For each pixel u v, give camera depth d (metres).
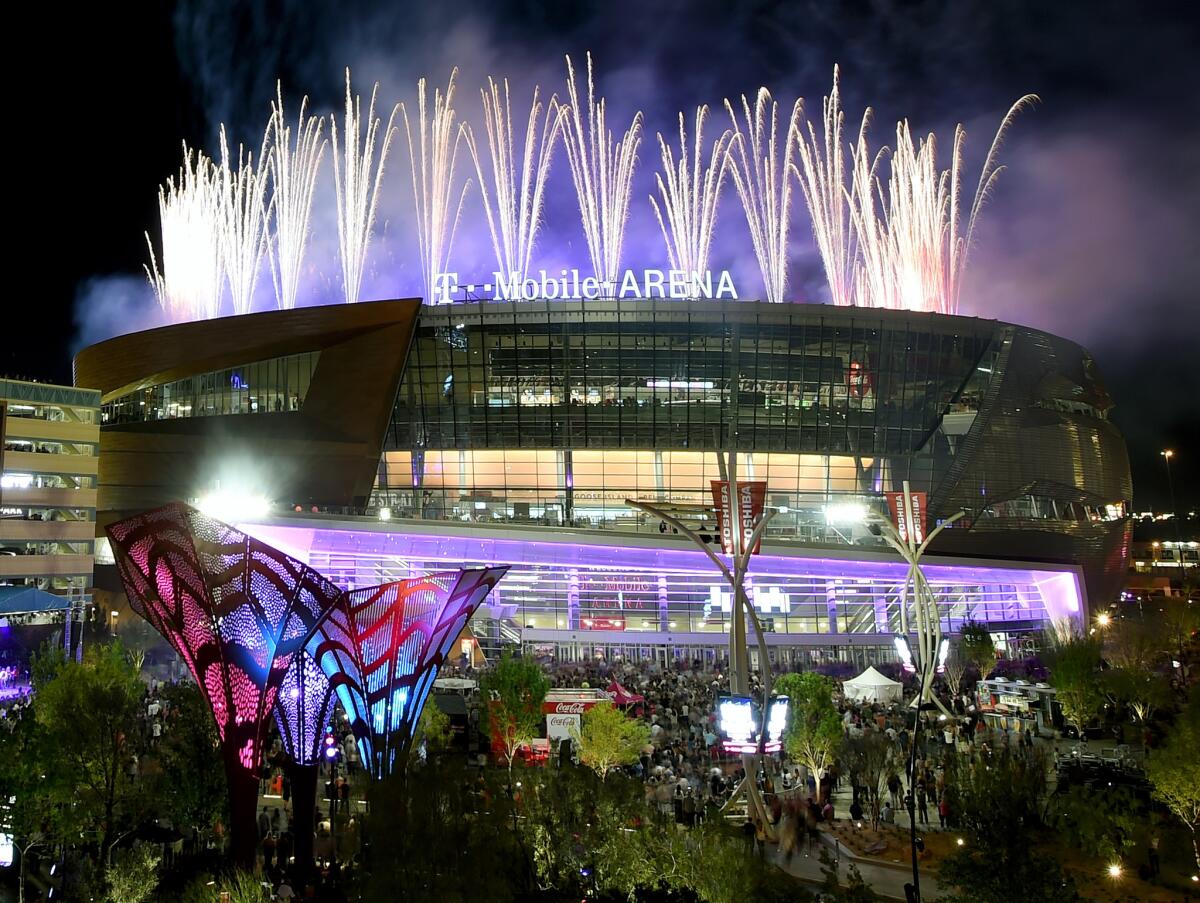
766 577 68.75
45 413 78.88
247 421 78.06
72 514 78.81
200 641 24.39
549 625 68.25
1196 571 136.00
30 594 55.59
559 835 19.64
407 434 78.94
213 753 27.31
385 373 76.31
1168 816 28.05
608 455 79.62
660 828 19.17
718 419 78.38
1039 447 82.44
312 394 76.81
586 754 30.52
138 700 34.00
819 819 31.06
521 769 21.19
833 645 67.31
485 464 79.88
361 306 75.88
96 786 26.31
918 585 47.41
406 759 26.41
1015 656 68.50
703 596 68.81
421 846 17.19
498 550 66.50
